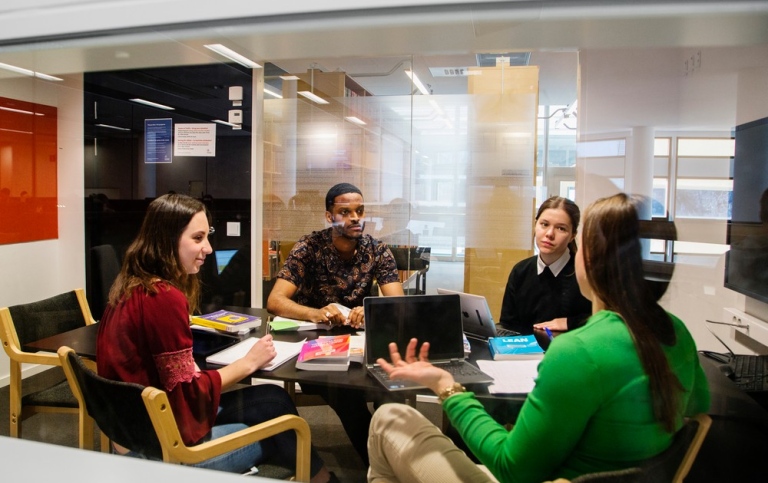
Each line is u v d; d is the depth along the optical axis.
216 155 2.18
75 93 1.82
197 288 1.36
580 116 1.10
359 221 1.93
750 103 0.93
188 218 1.21
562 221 1.13
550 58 1.25
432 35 0.81
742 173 0.92
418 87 2.02
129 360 1.09
